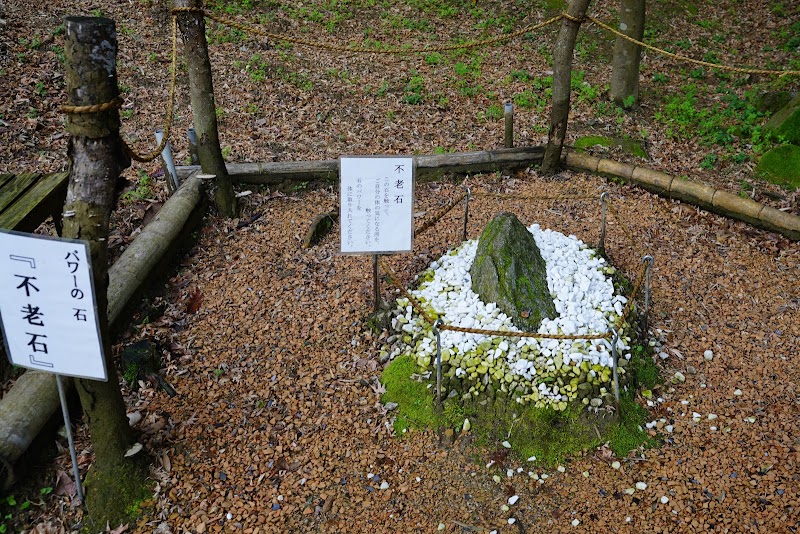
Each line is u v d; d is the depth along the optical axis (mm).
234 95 8109
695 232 6281
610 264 5480
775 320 5168
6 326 3297
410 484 3889
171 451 3988
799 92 8188
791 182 6910
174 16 5316
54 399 3906
